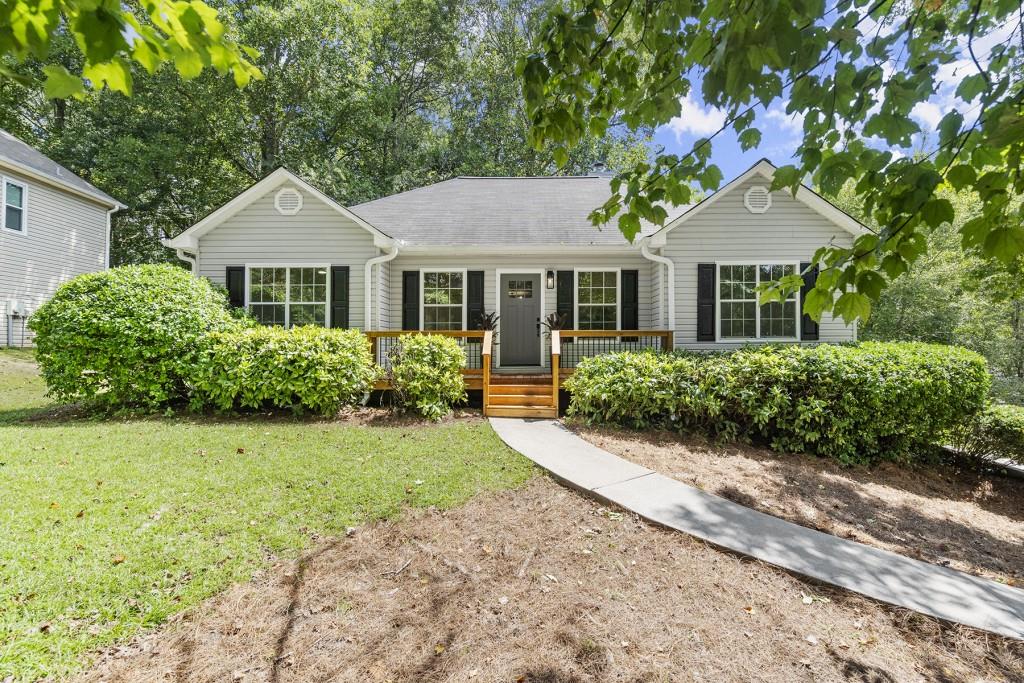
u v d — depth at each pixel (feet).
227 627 8.68
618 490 14.97
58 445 17.63
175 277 26.21
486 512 13.60
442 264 34.50
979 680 8.09
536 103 8.81
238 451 17.90
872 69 6.08
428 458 17.87
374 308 32.37
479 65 77.61
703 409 21.72
